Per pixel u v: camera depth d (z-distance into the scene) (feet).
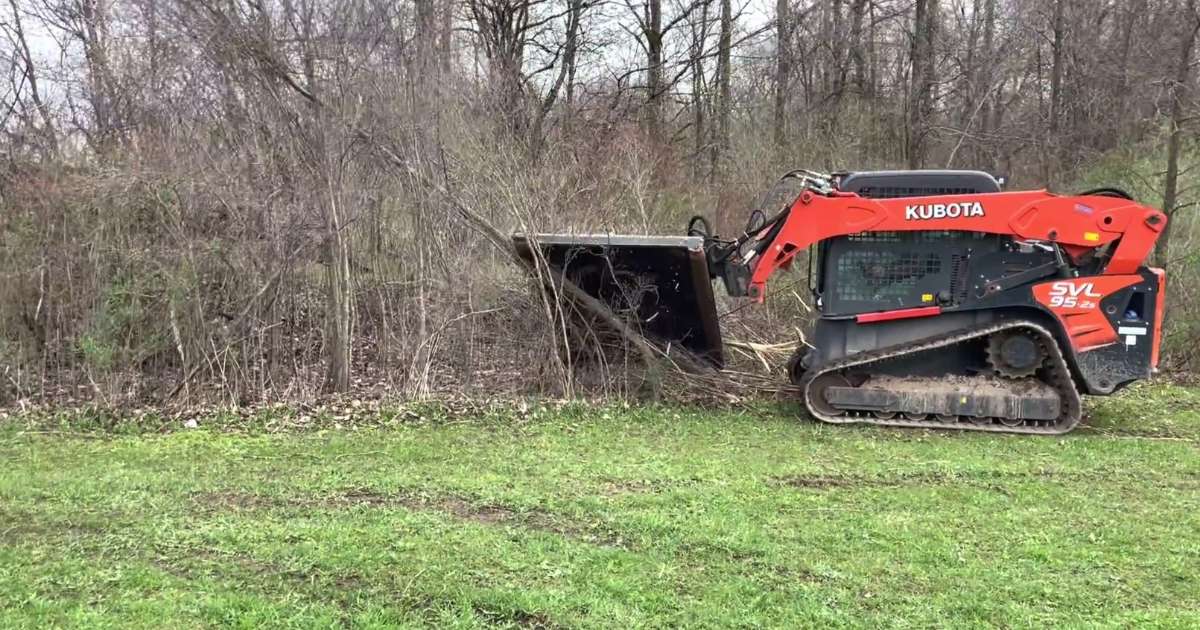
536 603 12.39
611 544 14.69
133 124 27.09
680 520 15.66
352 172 25.22
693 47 59.88
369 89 24.98
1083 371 22.11
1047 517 16.02
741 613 12.25
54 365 24.67
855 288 23.06
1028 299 22.25
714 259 24.67
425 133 25.91
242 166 24.88
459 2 39.34
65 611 12.27
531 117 33.53
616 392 25.29
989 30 56.24
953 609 12.42
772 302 32.30
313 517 15.83
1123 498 17.12
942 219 22.09
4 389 24.11
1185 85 33.04
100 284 24.26
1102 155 46.44
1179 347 29.53
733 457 19.84
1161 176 38.01
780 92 56.08
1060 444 21.03
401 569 13.55
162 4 24.94
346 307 25.03
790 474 18.57
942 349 23.17
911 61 57.11
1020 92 55.06
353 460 19.42
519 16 55.21
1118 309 22.06
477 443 20.94
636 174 33.35
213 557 14.07
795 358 26.09
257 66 24.25
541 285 24.80
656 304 25.20
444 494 17.10
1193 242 35.55
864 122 55.52
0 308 24.35
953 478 18.40
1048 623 12.05
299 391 24.52
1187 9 34.65
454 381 25.99
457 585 13.00
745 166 44.42
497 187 27.48
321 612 12.27
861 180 23.12
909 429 22.58
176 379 24.39
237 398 24.00
